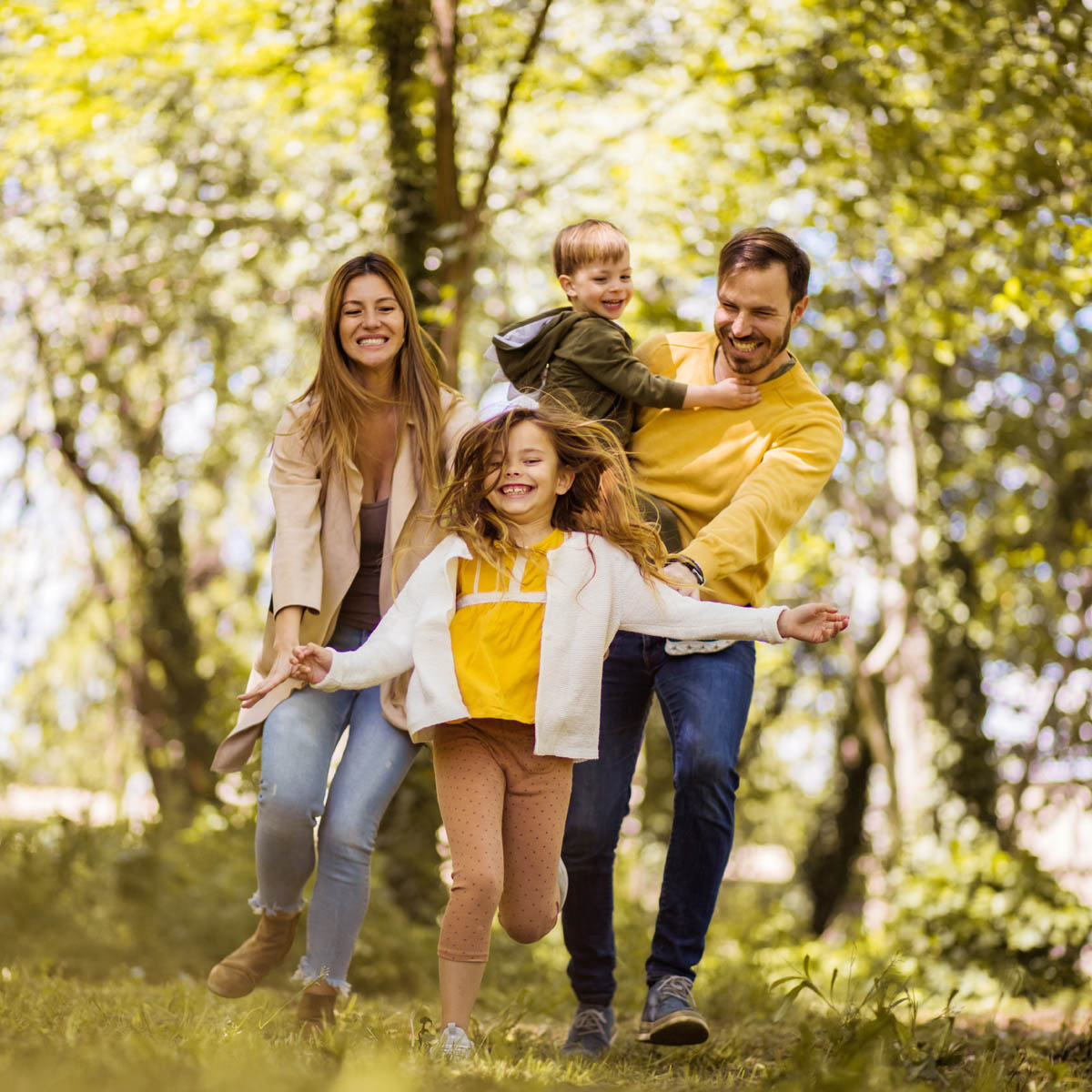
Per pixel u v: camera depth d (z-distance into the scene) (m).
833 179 10.08
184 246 11.23
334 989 3.50
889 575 14.74
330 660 3.33
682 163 10.59
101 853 8.52
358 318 3.75
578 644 3.38
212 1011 3.93
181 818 10.69
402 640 3.41
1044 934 10.22
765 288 3.73
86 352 12.49
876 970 9.30
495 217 10.27
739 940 11.00
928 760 14.36
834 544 14.70
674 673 3.77
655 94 10.47
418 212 9.19
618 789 3.89
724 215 10.34
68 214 10.90
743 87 9.95
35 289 11.72
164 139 10.84
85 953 7.24
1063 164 8.86
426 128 9.53
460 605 3.45
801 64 9.34
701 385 4.00
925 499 14.54
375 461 3.84
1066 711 15.01
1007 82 8.53
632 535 3.50
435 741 3.48
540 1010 5.70
